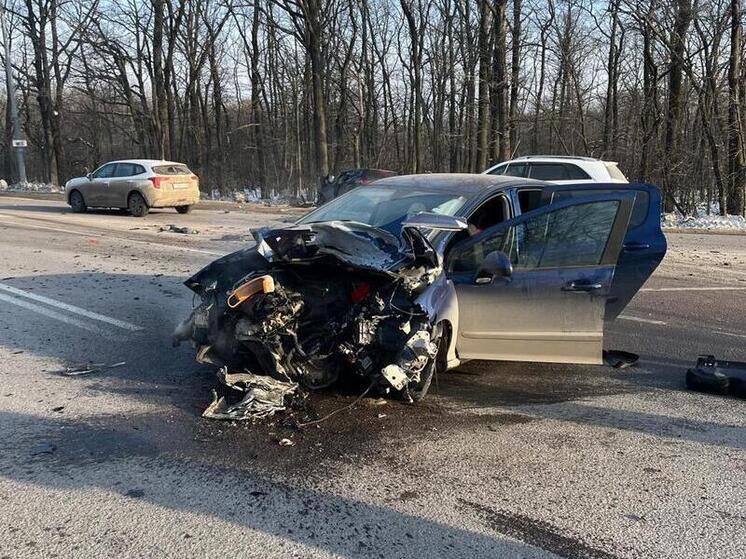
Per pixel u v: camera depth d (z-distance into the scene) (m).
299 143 35.16
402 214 4.99
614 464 3.69
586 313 4.79
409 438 3.95
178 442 3.75
